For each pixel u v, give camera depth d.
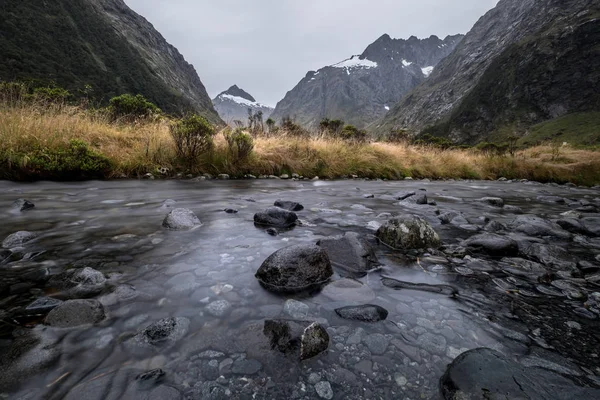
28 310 1.40
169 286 1.71
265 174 9.10
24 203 3.53
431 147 16.11
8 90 7.23
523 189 9.95
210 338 1.27
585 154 16.95
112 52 114.81
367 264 2.18
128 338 1.24
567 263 2.42
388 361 1.20
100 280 1.72
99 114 9.12
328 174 10.12
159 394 0.98
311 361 1.17
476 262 2.34
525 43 137.12
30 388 0.98
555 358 1.25
